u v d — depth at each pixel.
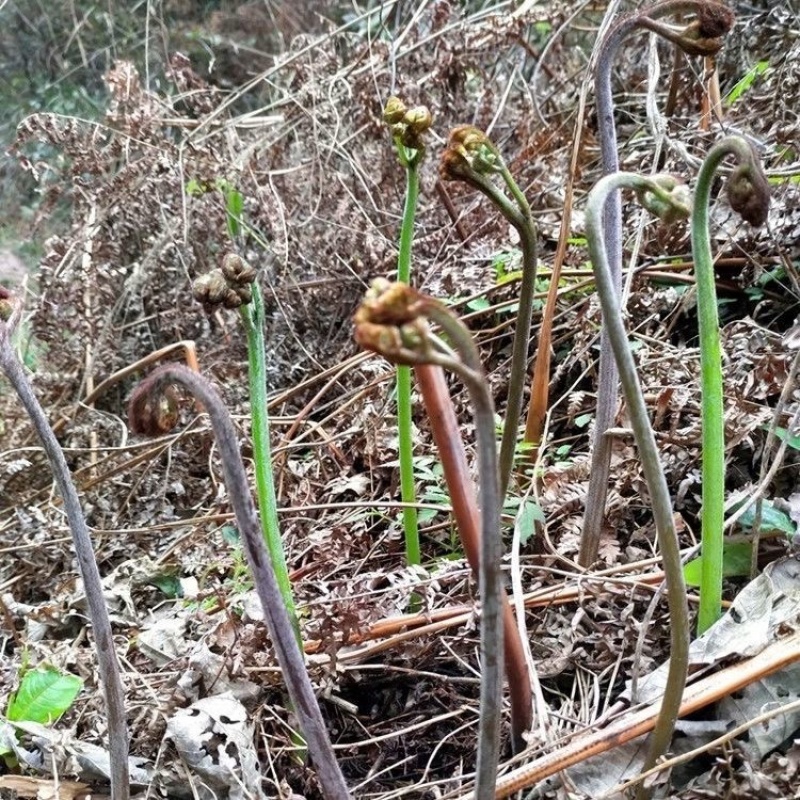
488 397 0.33
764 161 0.89
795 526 0.59
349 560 0.75
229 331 1.15
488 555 0.35
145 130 1.20
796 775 0.46
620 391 0.74
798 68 0.88
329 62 1.31
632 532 0.68
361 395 0.92
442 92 1.27
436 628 0.61
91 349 1.18
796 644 0.50
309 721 0.44
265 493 0.52
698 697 0.49
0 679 0.71
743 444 0.66
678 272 0.89
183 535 0.89
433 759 0.58
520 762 0.51
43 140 1.18
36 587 0.90
